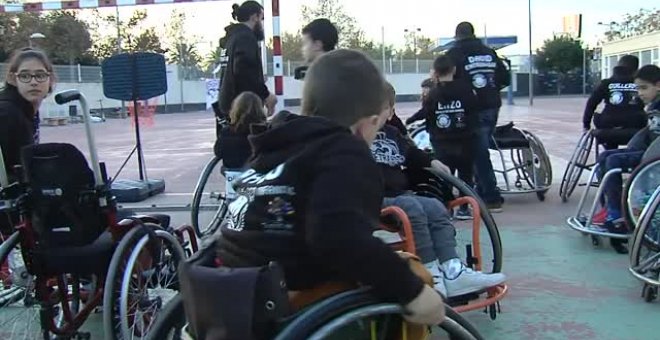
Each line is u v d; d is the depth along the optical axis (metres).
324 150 1.98
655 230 4.51
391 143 3.75
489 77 6.86
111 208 3.43
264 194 2.05
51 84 3.98
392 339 2.19
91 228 3.38
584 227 5.49
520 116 23.52
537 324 3.90
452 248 3.62
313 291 2.10
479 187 7.01
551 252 5.38
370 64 2.21
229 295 1.91
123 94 7.99
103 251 3.40
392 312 2.02
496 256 4.00
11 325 3.87
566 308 4.15
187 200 7.75
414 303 1.98
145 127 23.67
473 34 6.97
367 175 1.95
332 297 2.02
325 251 1.88
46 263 3.39
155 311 3.57
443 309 2.07
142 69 7.93
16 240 3.38
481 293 3.71
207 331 1.96
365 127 2.20
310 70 2.22
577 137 14.59
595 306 4.17
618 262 5.07
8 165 3.78
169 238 3.82
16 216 3.51
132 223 3.53
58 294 3.68
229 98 6.22
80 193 3.32
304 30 4.82
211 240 2.36
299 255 2.02
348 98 2.14
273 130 2.09
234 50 6.12
